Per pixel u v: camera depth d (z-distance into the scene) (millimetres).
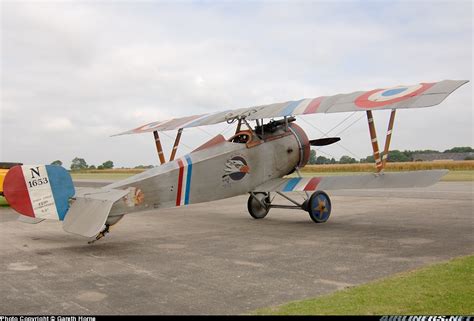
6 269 6480
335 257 7066
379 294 4855
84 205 8211
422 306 4430
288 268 6367
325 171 54031
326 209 11438
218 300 4887
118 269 6438
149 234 9867
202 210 15234
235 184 11133
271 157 11953
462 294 4762
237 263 6762
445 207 14188
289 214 13562
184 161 10094
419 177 9367
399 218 11750
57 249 8078
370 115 9477
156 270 6359
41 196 8375
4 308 4676
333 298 4789
